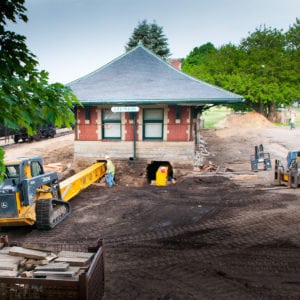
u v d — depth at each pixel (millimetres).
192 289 6289
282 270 6910
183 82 17969
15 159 9648
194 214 10883
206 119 55969
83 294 4500
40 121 3193
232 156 22344
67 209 11305
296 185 13875
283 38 42094
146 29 58688
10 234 9562
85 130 17984
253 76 39375
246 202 12016
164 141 17234
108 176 15930
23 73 3199
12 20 3166
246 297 5977
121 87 17672
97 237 9148
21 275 4934
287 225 9516
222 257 7625
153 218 10688
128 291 6246
